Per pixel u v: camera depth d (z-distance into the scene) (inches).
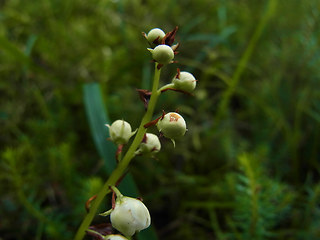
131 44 9.3
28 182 6.1
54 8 9.6
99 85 6.5
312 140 7.5
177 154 7.4
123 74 8.5
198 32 10.3
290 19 9.3
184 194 6.8
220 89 9.2
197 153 7.4
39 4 9.4
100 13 9.8
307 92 7.6
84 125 7.6
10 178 5.9
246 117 8.4
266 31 9.7
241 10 10.8
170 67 9.1
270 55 8.8
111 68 8.4
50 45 8.5
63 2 9.6
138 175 6.9
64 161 6.1
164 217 6.7
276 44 9.1
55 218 5.7
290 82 8.3
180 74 4.0
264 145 6.8
